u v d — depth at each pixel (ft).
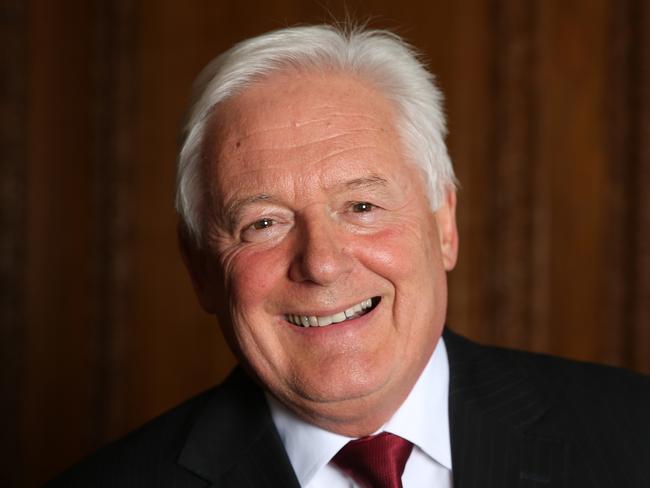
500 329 13.56
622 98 13.26
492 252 13.62
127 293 14.43
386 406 5.78
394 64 5.99
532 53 13.46
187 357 14.43
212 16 14.35
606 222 13.34
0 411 14.08
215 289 6.21
